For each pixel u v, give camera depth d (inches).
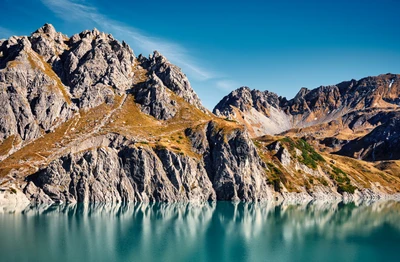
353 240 5698.8
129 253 4407.0
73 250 4414.4
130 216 6835.6
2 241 4677.7
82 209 7347.4
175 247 4803.2
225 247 4933.6
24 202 7844.5
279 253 4753.9
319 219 7559.1
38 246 4507.9
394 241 5689.0
